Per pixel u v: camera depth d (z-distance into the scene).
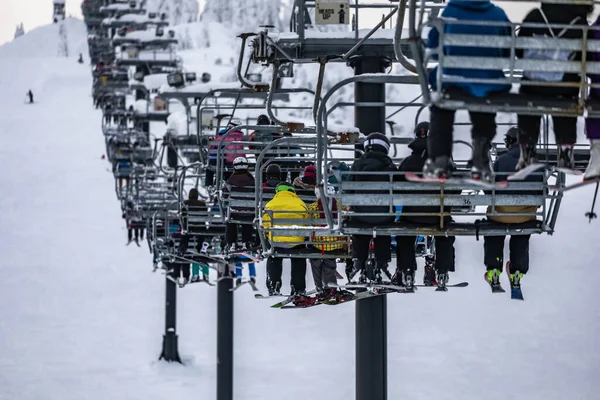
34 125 112.19
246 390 35.31
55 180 81.94
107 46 112.56
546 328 43.66
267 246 16.59
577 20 10.19
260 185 16.73
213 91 21.92
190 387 36.50
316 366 38.88
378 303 18.59
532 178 14.01
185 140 36.50
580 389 36.00
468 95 9.82
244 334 44.03
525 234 14.23
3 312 49.12
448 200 13.74
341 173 13.75
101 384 36.81
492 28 10.02
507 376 37.53
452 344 41.84
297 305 16.91
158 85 57.78
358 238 14.72
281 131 18.83
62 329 45.94
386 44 18.66
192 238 25.03
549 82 10.02
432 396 34.97
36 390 35.91
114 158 49.41
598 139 10.54
